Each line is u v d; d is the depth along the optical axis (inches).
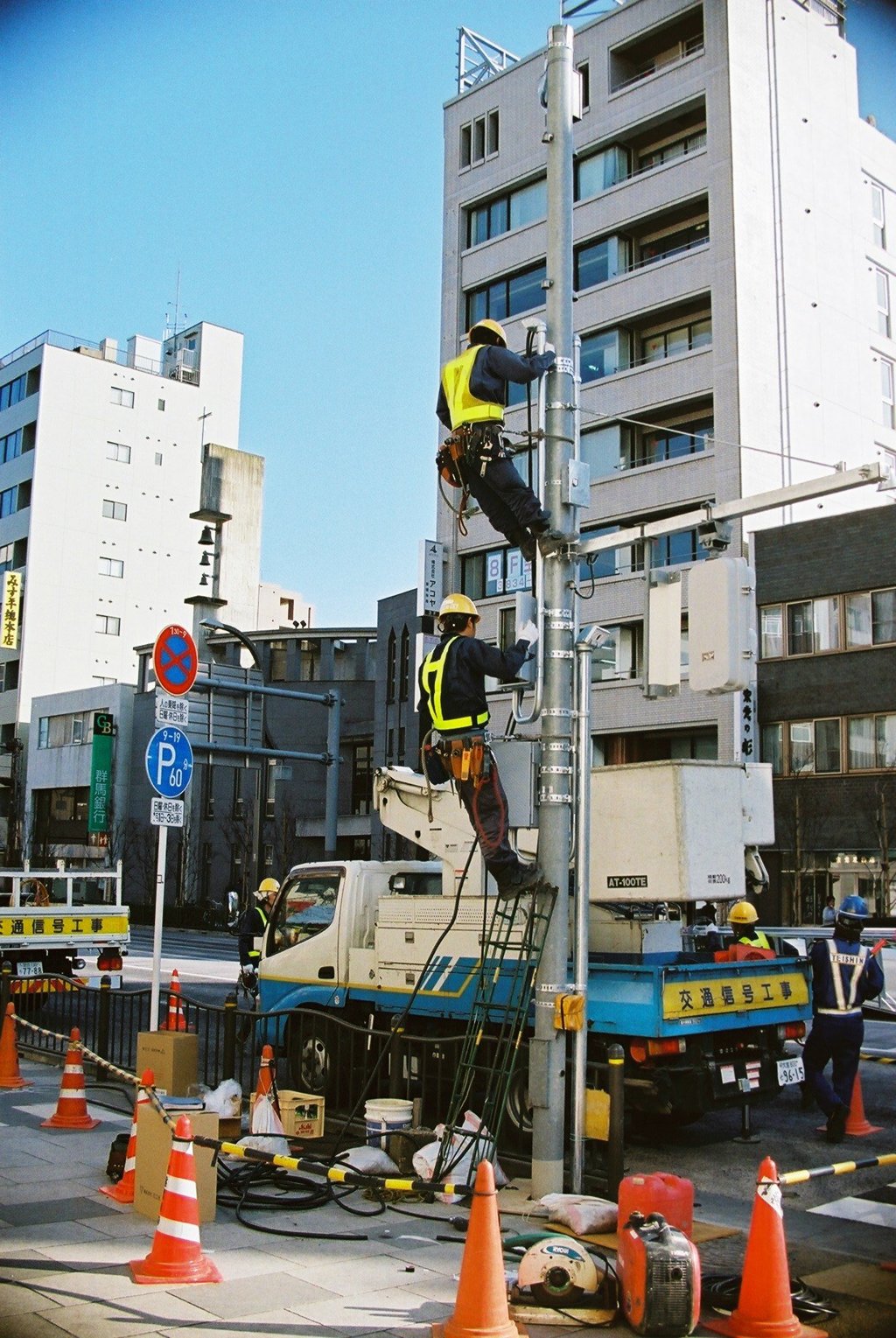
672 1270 210.4
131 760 2421.3
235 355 3083.2
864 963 383.6
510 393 1206.9
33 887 776.3
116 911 693.9
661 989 327.0
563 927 310.7
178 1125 244.1
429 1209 289.3
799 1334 211.9
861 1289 240.7
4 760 2706.7
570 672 324.8
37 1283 231.5
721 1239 276.5
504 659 320.8
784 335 1275.8
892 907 1096.2
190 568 2920.8
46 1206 288.0
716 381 1240.2
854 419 1368.1
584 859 314.0
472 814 327.3
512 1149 347.9
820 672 1170.6
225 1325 210.5
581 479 327.9
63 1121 381.4
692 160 1288.1
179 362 3063.5
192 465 2962.6
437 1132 309.0
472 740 324.2
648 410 1298.0
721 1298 228.7
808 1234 282.8
